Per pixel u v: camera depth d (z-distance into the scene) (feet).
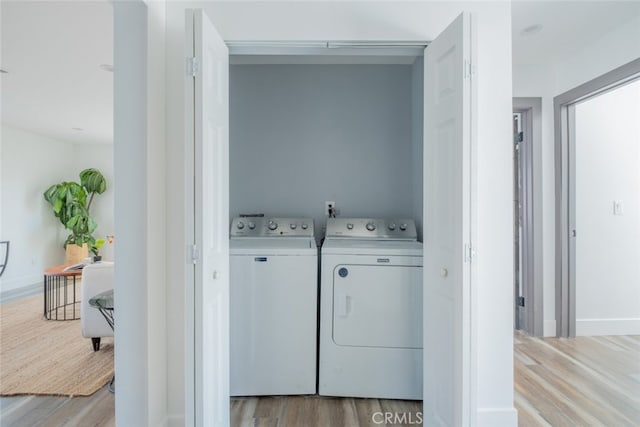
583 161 9.64
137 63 4.88
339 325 6.39
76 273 11.02
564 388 6.88
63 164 18.42
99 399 6.53
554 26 7.33
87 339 9.50
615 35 7.57
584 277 9.65
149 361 4.93
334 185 8.84
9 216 15.49
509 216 5.54
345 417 5.95
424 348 5.58
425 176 5.50
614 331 9.62
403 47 5.56
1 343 9.21
